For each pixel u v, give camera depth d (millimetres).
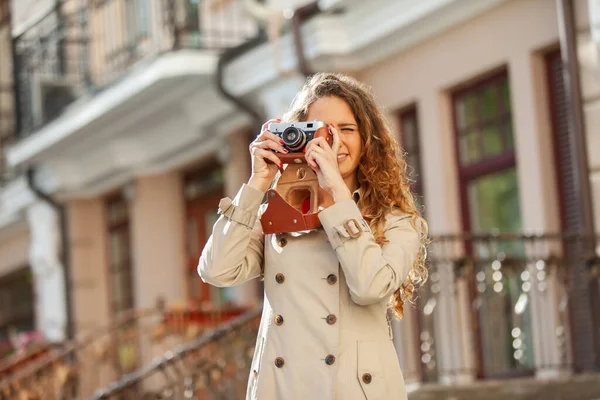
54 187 17969
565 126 10031
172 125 15234
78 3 17078
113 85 14234
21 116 17422
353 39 11648
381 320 4031
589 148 9445
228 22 14336
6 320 23031
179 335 11836
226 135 14430
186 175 16594
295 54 11766
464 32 10852
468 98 11117
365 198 4148
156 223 16484
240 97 13000
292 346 3943
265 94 12758
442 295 10883
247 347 9391
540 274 9328
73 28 17141
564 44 9508
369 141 4152
